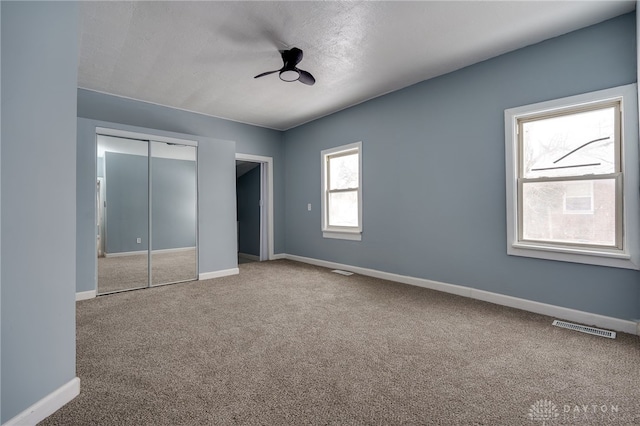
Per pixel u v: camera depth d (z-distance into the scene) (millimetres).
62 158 1514
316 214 5254
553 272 2676
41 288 1395
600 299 2436
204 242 4152
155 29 2541
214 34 2617
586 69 2479
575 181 2607
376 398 1500
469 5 2236
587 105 2512
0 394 1220
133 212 3625
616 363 1833
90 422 1335
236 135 5273
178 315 2727
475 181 3176
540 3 2211
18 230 1309
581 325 2445
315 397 1511
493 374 1719
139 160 3666
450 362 1860
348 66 3236
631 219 2277
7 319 1256
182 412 1401
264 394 1539
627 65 2297
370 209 4293
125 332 2342
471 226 3219
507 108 2928
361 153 4391
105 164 3447
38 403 1352
